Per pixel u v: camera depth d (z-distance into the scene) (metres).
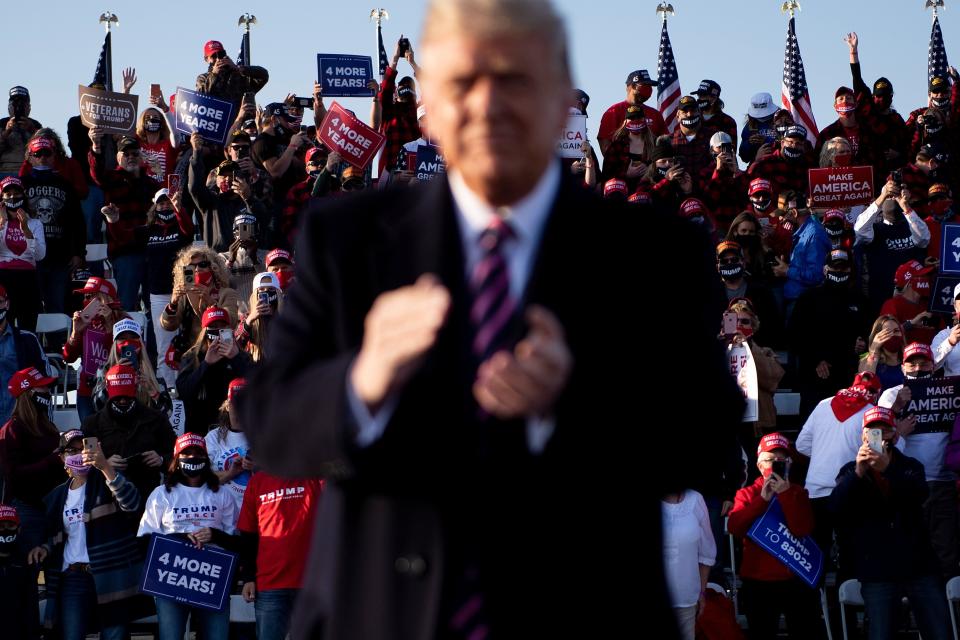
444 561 1.65
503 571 1.66
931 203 14.41
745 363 10.70
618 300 1.70
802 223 13.50
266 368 1.76
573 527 1.67
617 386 1.68
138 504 9.58
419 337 1.45
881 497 9.20
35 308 12.93
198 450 9.45
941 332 11.59
